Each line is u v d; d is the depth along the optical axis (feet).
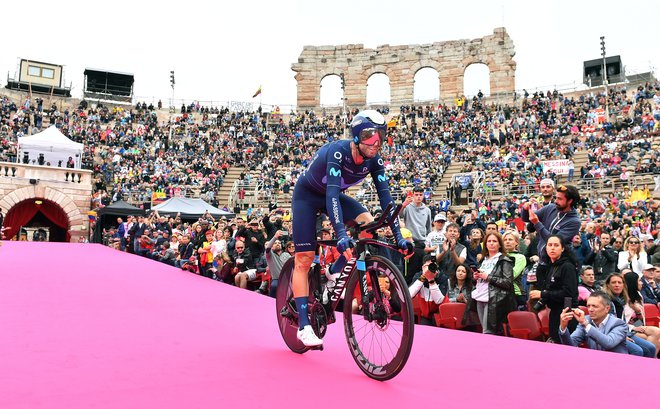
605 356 13.11
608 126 110.52
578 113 124.36
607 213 64.39
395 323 10.27
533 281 21.83
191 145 135.44
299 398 8.77
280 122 153.48
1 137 114.11
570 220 19.19
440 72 158.92
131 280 28.27
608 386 10.24
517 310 20.98
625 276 23.79
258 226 34.76
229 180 119.55
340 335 15.16
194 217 77.10
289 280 13.46
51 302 19.13
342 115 156.15
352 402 8.69
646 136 99.81
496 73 152.35
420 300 23.48
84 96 163.84
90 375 9.73
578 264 18.12
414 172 108.27
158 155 128.16
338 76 167.02
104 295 21.88
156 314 17.83
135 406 8.03
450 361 12.19
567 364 12.13
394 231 11.00
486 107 143.02
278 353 12.47
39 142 97.40
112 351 11.84
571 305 16.97
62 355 11.25
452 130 132.67
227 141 138.00
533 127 124.36
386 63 163.53
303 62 167.02
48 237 104.78
